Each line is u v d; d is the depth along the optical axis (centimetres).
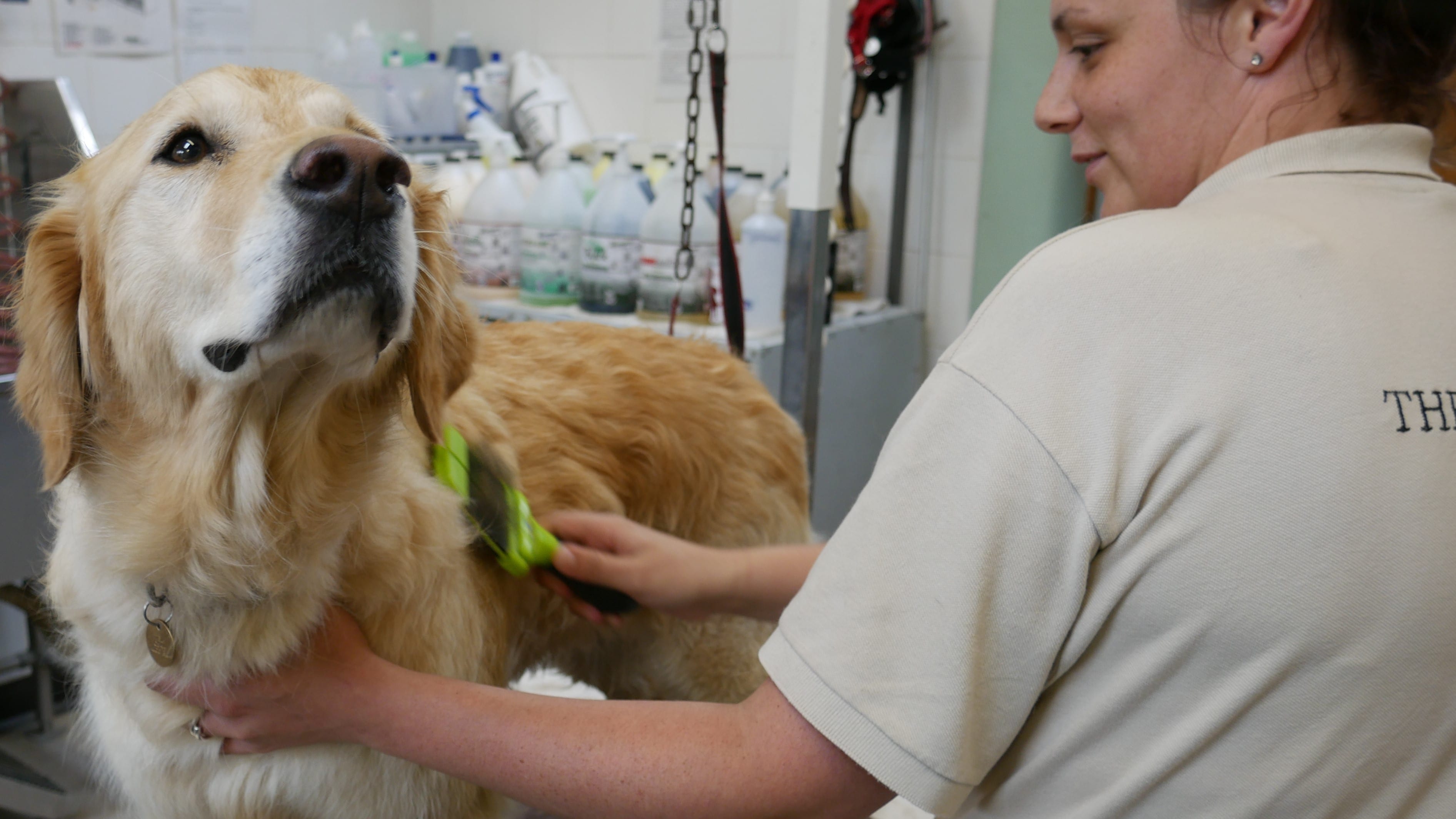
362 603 108
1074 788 74
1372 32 73
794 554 121
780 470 176
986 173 302
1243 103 79
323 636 100
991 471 67
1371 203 71
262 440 99
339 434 106
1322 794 67
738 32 331
